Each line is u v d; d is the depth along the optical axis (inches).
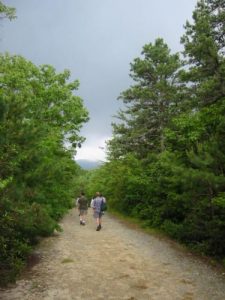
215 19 645.3
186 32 688.4
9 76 717.3
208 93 590.2
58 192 622.8
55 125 800.3
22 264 331.3
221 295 272.8
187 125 512.4
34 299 256.8
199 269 350.3
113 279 310.8
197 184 394.3
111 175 1157.7
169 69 995.3
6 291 273.4
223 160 373.1
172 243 500.1
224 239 393.4
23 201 364.2
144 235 582.2
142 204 809.5
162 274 329.7
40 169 367.9
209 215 428.8
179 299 262.4
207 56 590.9
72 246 462.9
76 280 305.6
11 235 344.8
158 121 993.5
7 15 336.2
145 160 885.2
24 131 333.1
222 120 410.6
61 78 844.6
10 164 305.7
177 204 558.6
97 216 649.0
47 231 413.7
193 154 394.0
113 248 454.9
